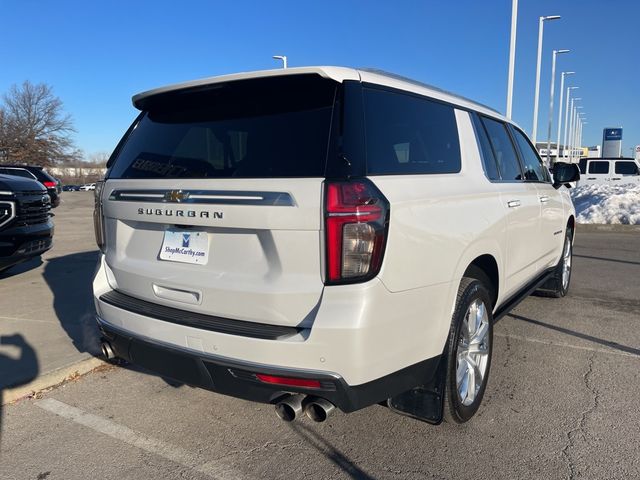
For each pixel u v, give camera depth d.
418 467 2.91
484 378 3.47
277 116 2.75
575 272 8.21
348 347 2.40
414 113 3.10
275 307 2.54
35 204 6.68
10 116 73.06
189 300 2.87
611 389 3.86
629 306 6.11
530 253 4.60
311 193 2.44
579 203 17.55
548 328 5.27
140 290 3.13
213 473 2.88
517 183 4.36
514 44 17.36
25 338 4.80
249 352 2.52
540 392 3.81
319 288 2.46
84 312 5.64
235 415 3.54
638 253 10.23
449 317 2.97
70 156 78.69
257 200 2.56
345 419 3.44
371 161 2.60
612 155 44.25
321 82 2.70
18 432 3.32
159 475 2.87
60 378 4.03
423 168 3.02
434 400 2.99
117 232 3.28
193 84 2.96
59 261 8.93
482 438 3.19
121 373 4.22
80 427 3.38
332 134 2.54
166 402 3.73
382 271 2.46
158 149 3.16
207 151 2.91
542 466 2.90
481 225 3.32
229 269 2.73
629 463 2.91
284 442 3.19
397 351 2.62
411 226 2.63
